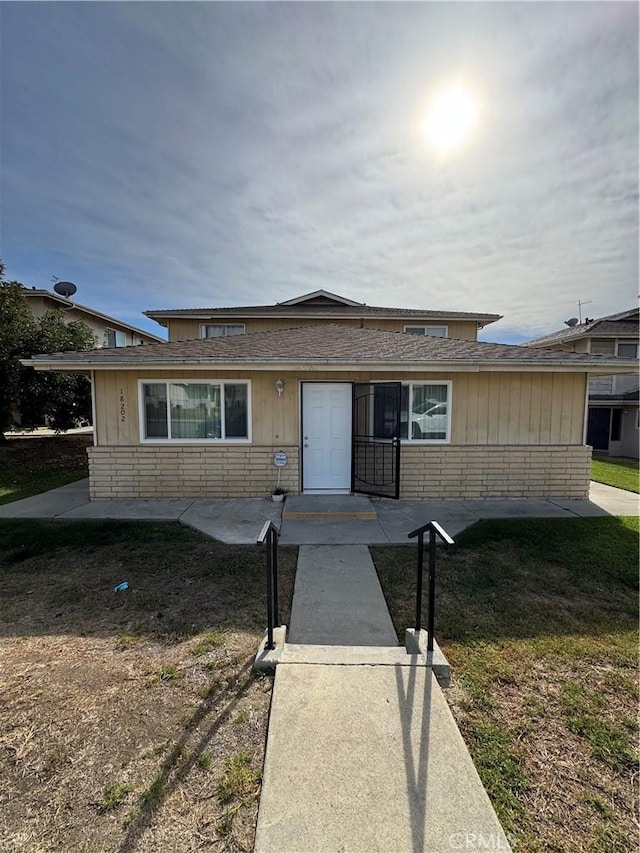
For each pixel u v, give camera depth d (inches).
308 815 70.5
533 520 252.1
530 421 309.7
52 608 146.8
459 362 282.8
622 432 717.3
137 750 85.4
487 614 142.4
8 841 67.3
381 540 218.1
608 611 144.9
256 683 106.9
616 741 88.5
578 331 795.4
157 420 306.3
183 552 200.4
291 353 294.0
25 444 581.3
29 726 92.4
